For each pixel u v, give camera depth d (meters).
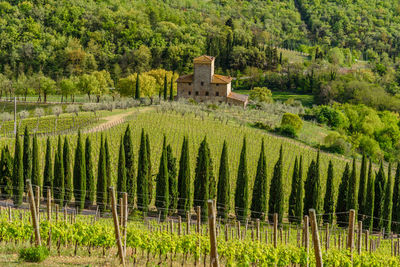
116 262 38.44
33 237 42.47
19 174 68.19
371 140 135.00
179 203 71.25
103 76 178.50
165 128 114.12
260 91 178.50
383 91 186.25
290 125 129.25
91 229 41.62
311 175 73.44
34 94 182.88
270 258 43.12
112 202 35.84
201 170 71.31
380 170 75.50
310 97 195.88
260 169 71.81
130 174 70.62
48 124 116.38
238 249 43.34
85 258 39.59
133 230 42.44
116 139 101.69
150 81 160.38
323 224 74.31
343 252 44.34
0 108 147.75
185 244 43.00
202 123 123.81
